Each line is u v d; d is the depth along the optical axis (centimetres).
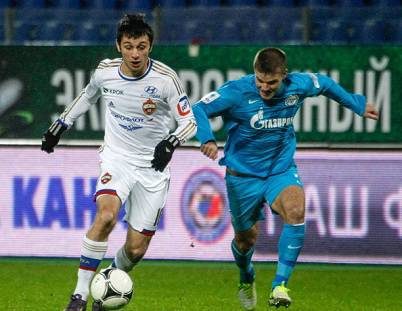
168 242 3656
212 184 3634
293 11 4066
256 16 4047
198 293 3100
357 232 3647
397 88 3634
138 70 2300
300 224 2436
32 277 3394
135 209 2438
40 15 4312
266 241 3653
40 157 3678
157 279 3384
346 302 2975
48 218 3681
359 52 3625
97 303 2305
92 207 3672
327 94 2622
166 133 2436
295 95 2517
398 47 3625
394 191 3634
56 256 3681
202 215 3644
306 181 3641
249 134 2536
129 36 2231
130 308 2781
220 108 2503
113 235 3662
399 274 3562
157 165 2275
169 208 3650
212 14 4028
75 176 3675
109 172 2369
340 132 3666
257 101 2495
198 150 3638
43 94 3678
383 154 3631
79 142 3681
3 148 3684
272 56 2373
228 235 3641
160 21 3900
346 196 3644
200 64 3625
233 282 3344
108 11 4306
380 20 4197
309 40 3816
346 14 4188
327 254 3650
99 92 2445
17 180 3688
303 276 3509
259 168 2572
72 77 3672
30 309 2739
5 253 3700
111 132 2414
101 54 3659
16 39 4253
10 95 3678
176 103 2338
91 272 2280
